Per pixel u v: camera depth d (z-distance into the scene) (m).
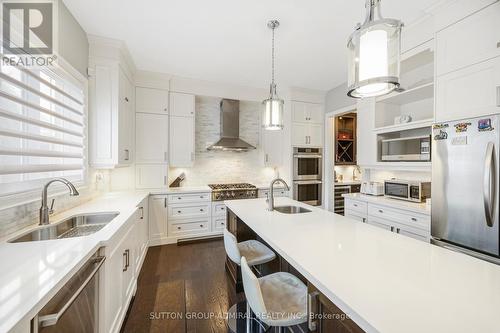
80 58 2.29
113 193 3.13
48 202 1.78
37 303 0.74
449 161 1.92
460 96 1.88
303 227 1.61
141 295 2.17
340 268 0.98
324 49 2.73
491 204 1.64
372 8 1.11
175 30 2.34
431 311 0.69
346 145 5.45
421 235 2.25
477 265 1.02
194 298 2.13
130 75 3.18
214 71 3.41
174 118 3.71
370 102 3.08
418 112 2.89
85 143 2.38
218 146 4.00
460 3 1.88
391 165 2.83
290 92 4.18
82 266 1.11
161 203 3.44
